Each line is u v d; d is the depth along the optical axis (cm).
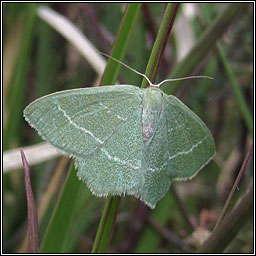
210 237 9
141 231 13
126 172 10
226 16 10
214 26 10
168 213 13
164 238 13
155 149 10
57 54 15
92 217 13
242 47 14
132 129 10
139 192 10
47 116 9
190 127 10
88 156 10
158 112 10
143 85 10
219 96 14
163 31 9
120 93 10
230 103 15
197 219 14
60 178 12
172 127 10
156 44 9
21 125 15
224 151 15
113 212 9
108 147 10
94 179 10
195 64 10
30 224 9
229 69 12
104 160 10
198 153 10
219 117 15
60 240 10
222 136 15
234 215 9
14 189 14
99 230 9
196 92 14
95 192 9
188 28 13
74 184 10
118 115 10
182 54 13
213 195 14
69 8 15
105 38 14
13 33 14
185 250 12
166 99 10
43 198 12
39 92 15
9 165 11
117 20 15
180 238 13
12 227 14
